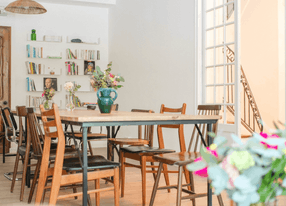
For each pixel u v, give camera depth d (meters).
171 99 5.25
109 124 2.17
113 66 7.14
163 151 2.91
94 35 7.20
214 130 2.63
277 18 5.84
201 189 3.43
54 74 6.77
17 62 6.50
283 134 0.74
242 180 0.66
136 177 4.04
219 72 4.32
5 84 6.31
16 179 3.67
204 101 4.59
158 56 5.61
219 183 0.68
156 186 2.60
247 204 0.68
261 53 6.04
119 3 6.89
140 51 6.17
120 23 6.85
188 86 4.82
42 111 2.38
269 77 5.94
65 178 2.13
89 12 7.14
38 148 2.77
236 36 4.00
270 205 0.73
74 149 2.90
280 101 5.82
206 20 4.57
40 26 6.70
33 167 4.67
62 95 6.90
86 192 2.12
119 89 6.99
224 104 4.21
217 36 4.37
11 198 3.10
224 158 0.71
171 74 5.25
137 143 3.16
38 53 6.60
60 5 6.88
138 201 3.03
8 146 6.25
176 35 5.12
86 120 2.07
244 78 6.22
